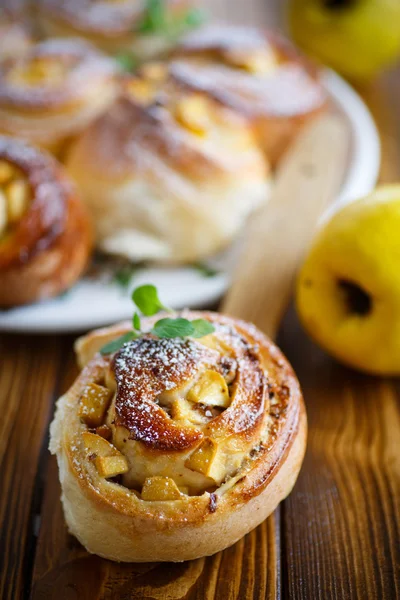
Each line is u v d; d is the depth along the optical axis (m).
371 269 0.54
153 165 0.63
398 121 0.74
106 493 0.48
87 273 0.63
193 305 0.61
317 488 0.53
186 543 0.48
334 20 0.75
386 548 0.51
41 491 0.53
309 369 0.58
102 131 0.65
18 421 0.56
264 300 0.58
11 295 0.60
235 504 0.48
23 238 0.59
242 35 0.73
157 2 0.76
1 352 0.59
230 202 0.64
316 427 0.55
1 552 0.51
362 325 0.55
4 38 0.76
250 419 0.48
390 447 0.54
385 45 0.76
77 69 0.70
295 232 0.61
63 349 0.59
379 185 0.68
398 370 0.56
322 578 0.50
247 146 0.66
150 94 0.67
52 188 0.61
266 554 0.50
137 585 0.49
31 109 0.68
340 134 0.67
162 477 0.48
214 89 0.67
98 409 0.49
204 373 0.49
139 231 0.64
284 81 0.70
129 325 0.52
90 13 0.77
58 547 0.51
